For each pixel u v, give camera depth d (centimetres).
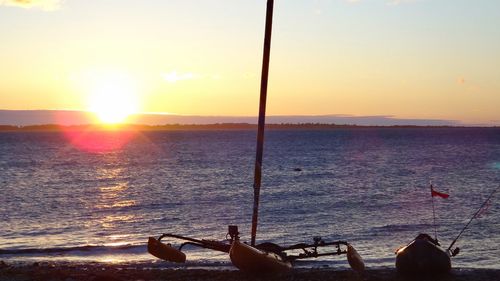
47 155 13475
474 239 3186
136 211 4597
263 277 1834
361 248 3009
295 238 3391
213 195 5641
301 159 11319
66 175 8150
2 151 15675
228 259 2581
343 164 9831
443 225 3678
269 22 2086
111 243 3212
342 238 3344
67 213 4509
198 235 3572
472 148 15050
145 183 6906
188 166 9575
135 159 11612
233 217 4247
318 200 5141
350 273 1909
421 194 5469
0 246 3148
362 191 5828
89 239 3400
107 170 8956
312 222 3938
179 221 4091
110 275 1922
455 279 1805
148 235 3550
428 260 1817
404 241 3216
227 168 9112
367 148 15688
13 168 9531
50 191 6128
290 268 1967
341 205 4775
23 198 5516
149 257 2730
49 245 3156
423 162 10031
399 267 1850
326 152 13850
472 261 2622
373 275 1877
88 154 13788
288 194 5656
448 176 7369
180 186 6538
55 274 1945
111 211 4609
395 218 4025
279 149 15775
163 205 4938
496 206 4512
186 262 2478
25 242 3291
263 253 1850
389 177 7388
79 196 5650
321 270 2039
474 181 6681
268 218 4162
